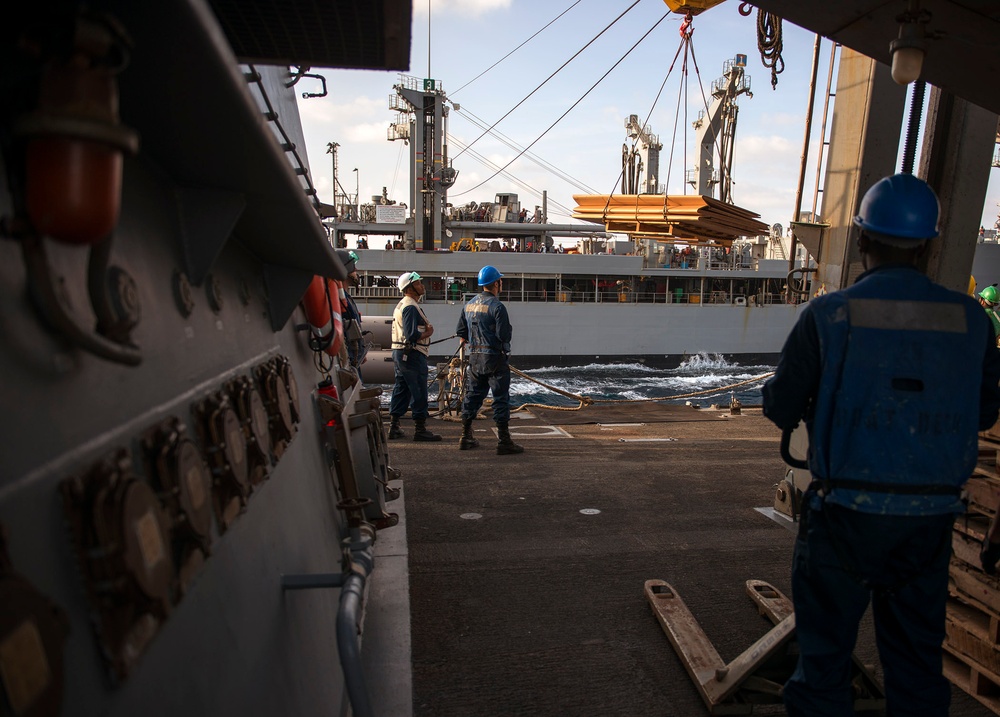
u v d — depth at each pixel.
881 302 1.67
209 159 1.05
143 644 0.83
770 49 4.29
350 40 1.43
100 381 0.86
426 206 33.69
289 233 1.47
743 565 3.60
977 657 2.37
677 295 33.50
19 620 0.57
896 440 1.61
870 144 3.83
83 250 0.87
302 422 2.29
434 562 3.61
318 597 2.05
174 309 1.17
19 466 0.66
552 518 4.34
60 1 0.58
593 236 40.56
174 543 1.01
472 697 2.38
